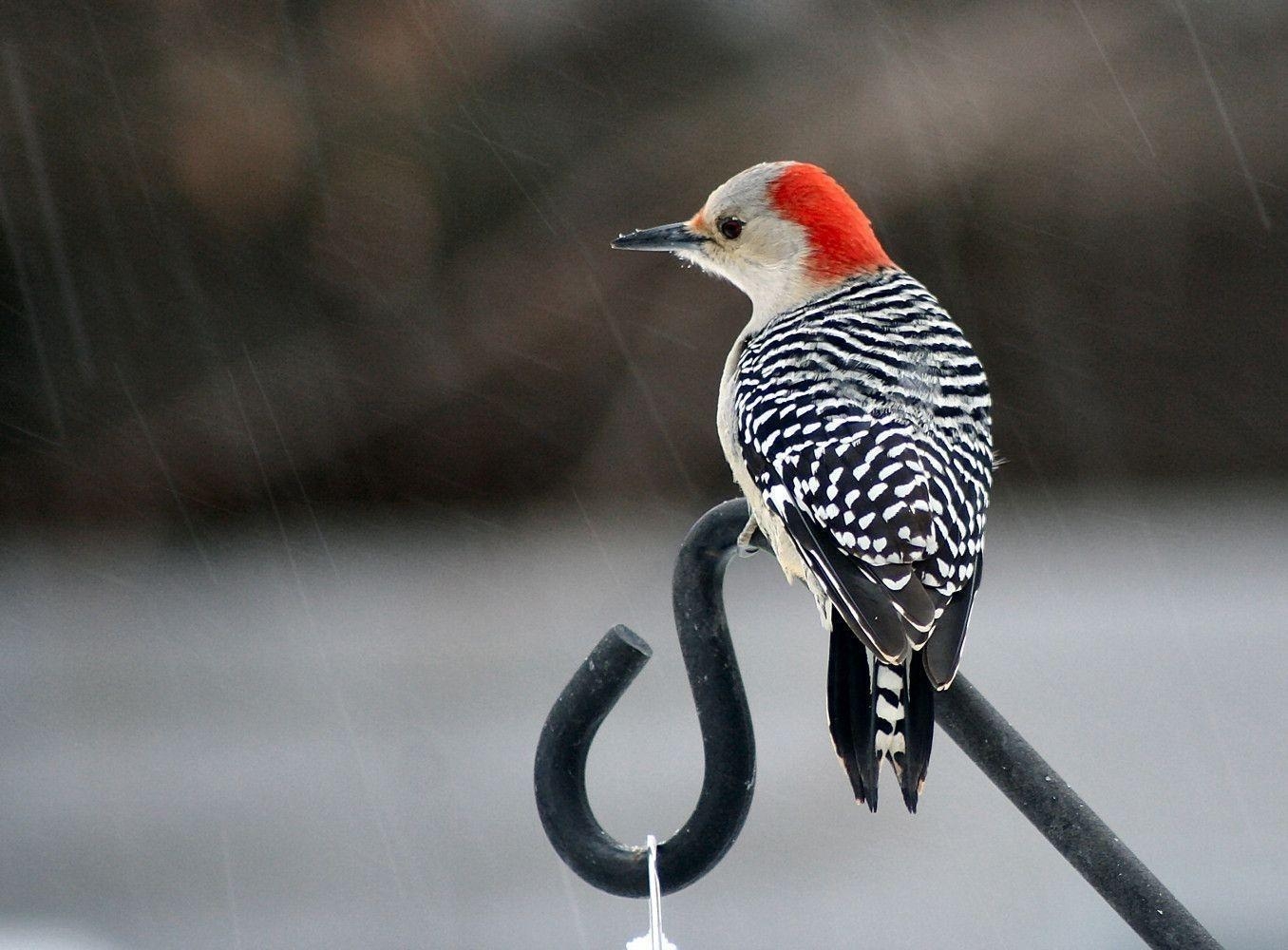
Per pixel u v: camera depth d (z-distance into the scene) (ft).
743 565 53.16
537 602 48.57
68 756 37.55
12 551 54.70
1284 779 32.94
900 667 13.44
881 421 15.62
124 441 56.54
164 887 30.17
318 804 34.14
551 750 13.17
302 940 27.86
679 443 55.72
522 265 57.36
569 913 28.76
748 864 30.35
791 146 57.93
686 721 38.50
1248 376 58.39
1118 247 58.59
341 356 57.47
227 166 57.93
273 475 56.24
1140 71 58.44
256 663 44.11
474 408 56.54
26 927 28.37
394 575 51.70
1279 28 58.29
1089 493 58.39
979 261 59.00
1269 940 25.50
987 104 58.23
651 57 58.65
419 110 58.80
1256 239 57.98
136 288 57.82
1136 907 11.68
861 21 58.75
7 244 57.16
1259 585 48.70
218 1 59.47
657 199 57.47
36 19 58.59
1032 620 45.83
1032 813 12.25
